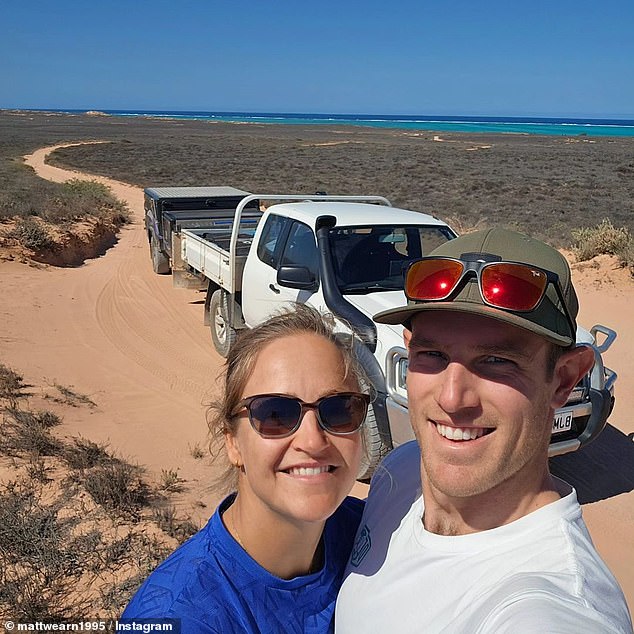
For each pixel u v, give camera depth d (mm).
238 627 627
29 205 7555
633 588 1656
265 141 34281
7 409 2510
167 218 5082
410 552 674
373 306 2201
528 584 520
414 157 24250
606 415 2053
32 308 4293
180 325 4109
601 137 46594
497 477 615
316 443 671
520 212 10781
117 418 2625
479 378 613
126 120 67875
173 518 1802
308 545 715
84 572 1536
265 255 2889
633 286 4797
